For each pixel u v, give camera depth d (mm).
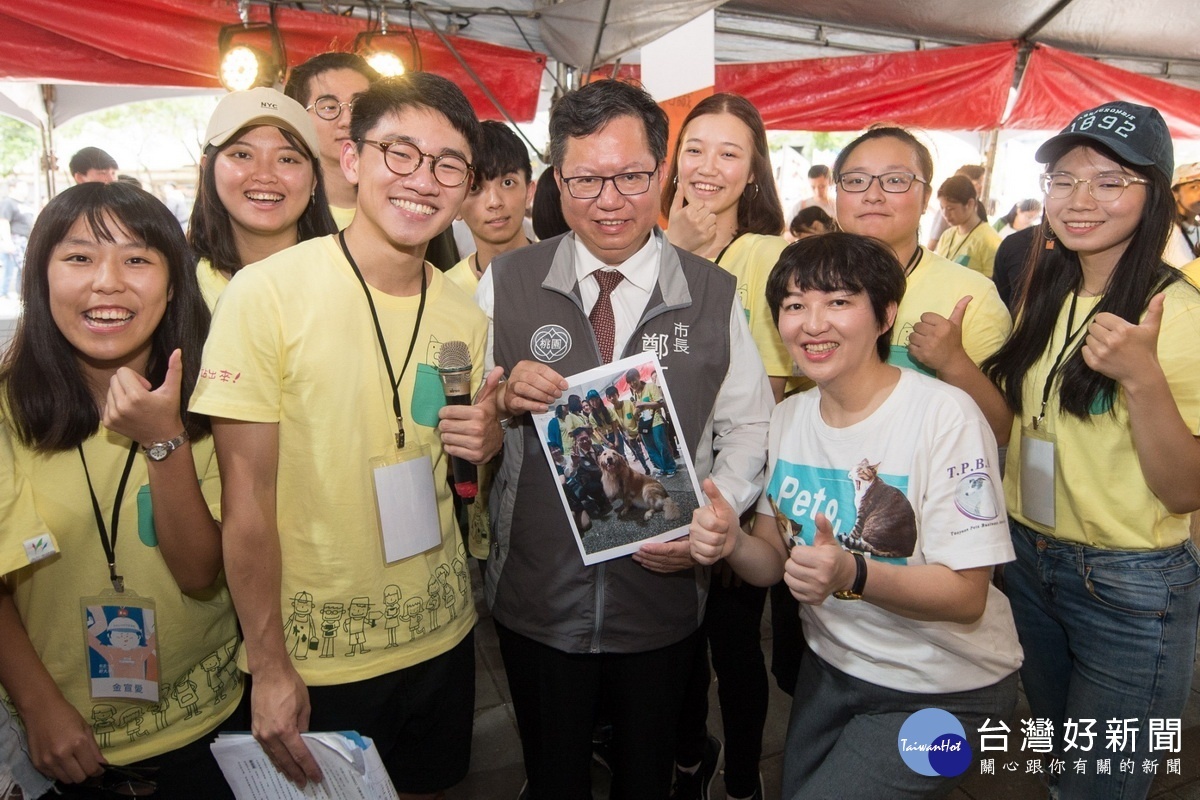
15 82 4562
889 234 1969
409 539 1510
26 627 1445
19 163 9930
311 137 1900
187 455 1351
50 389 1354
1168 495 1561
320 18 4477
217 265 1894
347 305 1446
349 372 1438
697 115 2195
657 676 1735
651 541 1631
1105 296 1655
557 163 1582
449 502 1665
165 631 1459
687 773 2203
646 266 1684
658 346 1664
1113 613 1688
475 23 4855
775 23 5582
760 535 1795
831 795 1525
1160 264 1637
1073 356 1663
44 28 4211
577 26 4398
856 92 5738
